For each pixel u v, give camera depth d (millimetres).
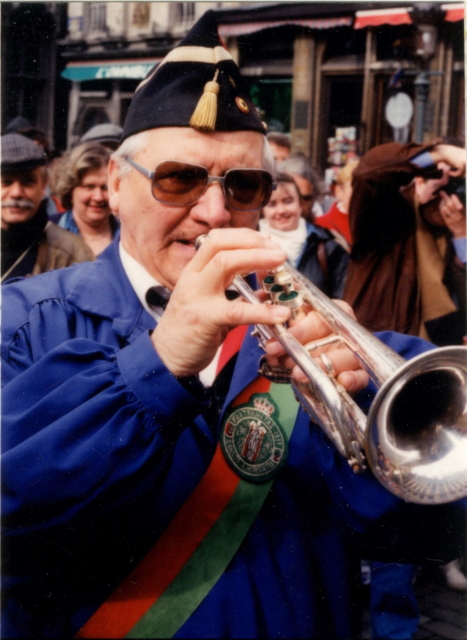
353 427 1140
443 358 1077
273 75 3512
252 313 1136
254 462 1376
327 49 3508
